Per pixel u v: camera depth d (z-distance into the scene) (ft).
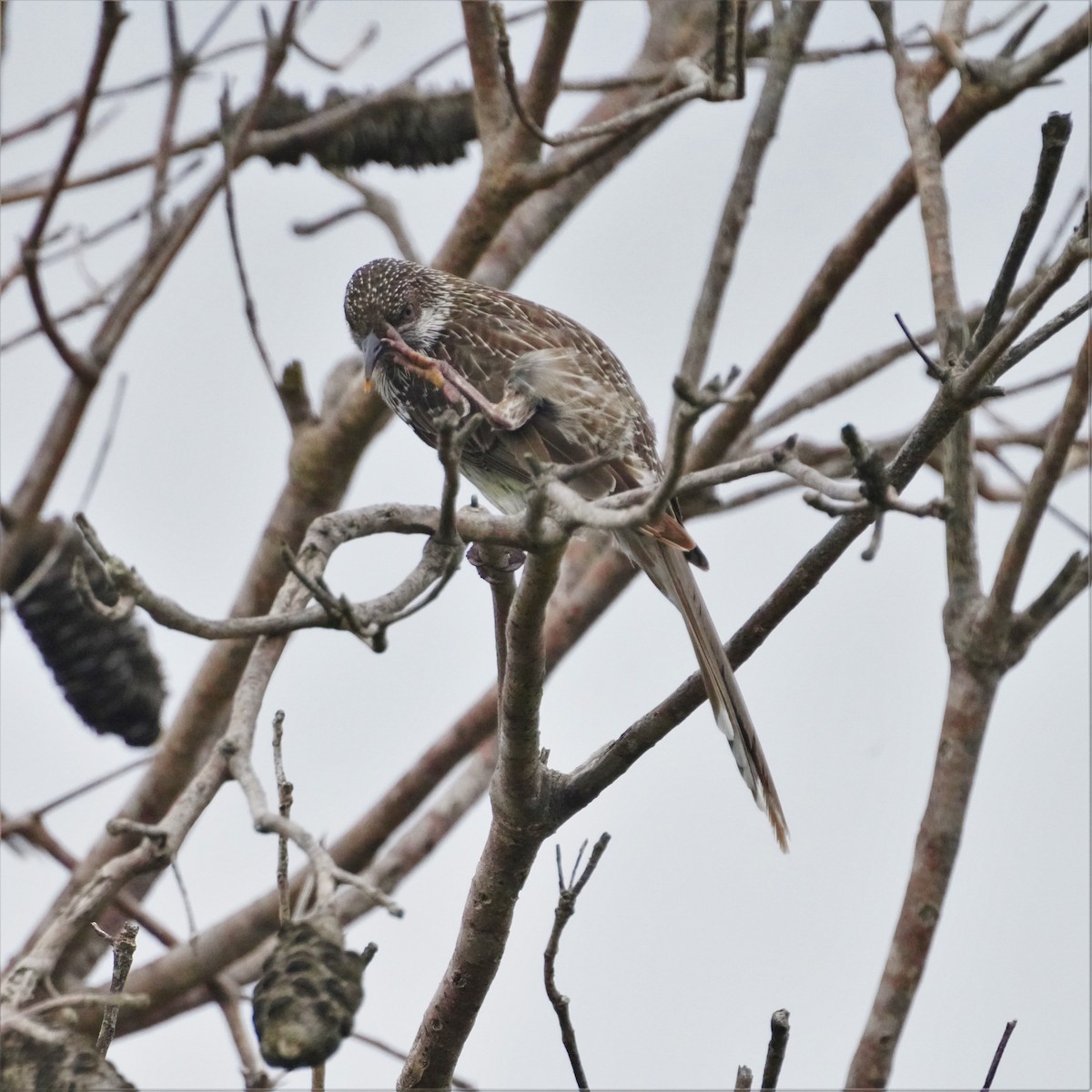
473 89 36.96
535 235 42.24
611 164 42.70
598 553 45.16
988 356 21.06
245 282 37.22
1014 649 30.35
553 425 32.22
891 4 34.35
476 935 24.58
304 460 38.70
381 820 40.47
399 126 42.01
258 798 20.68
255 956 41.06
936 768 30.42
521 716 23.24
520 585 22.12
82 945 38.29
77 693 38.96
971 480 30.89
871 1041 29.30
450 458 19.66
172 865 22.79
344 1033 16.22
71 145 32.71
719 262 36.37
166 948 39.86
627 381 34.71
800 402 39.81
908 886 30.04
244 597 39.81
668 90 38.01
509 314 35.09
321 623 20.90
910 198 35.70
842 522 24.18
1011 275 22.11
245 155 37.93
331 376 41.91
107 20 31.99
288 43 34.76
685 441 17.69
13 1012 17.75
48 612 38.19
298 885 38.55
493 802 24.22
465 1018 24.81
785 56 37.32
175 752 38.99
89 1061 17.35
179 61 37.11
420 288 35.68
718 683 26.32
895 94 33.42
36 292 33.60
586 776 24.26
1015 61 34.50
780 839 25.70
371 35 37.01
